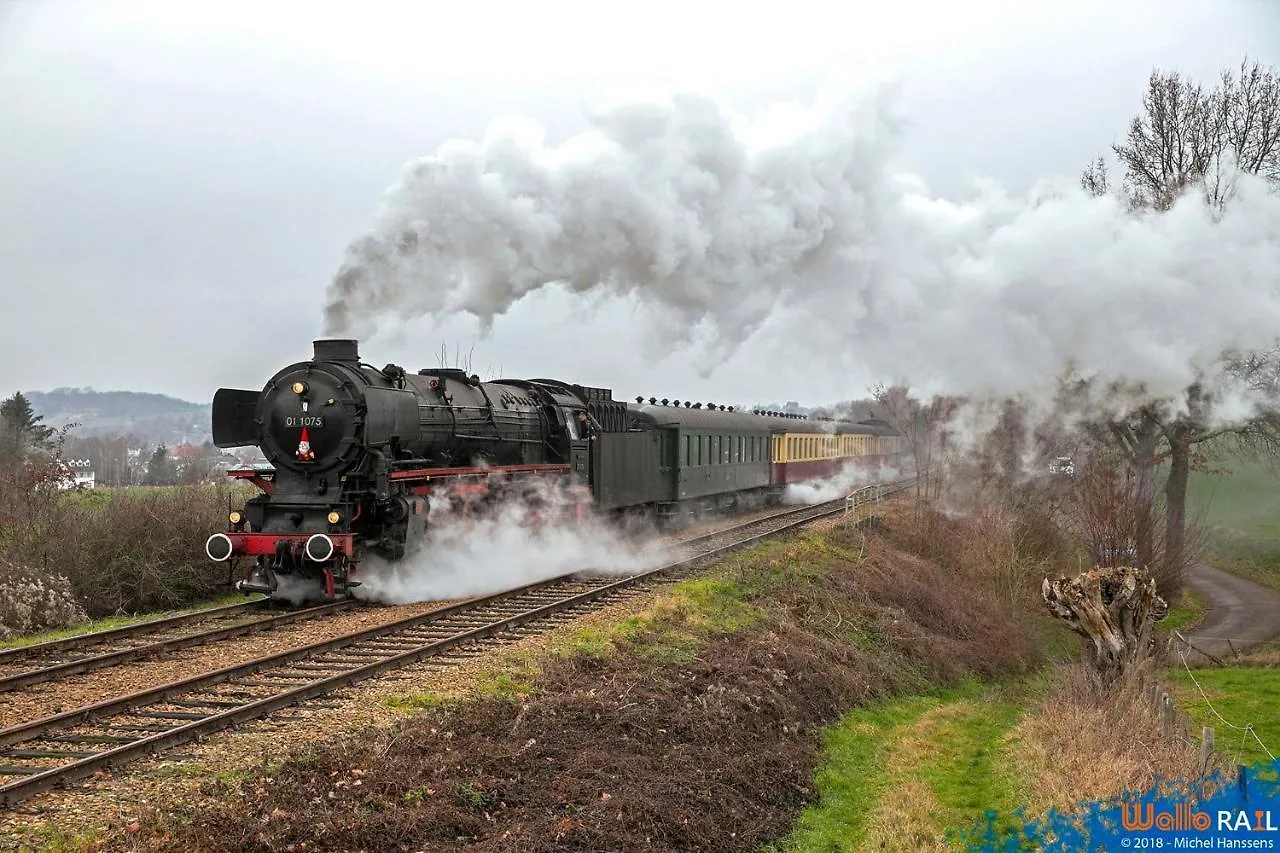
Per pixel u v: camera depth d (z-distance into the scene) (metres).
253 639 12.62
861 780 11.50
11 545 16.55
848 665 15.70
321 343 15.98
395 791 7.55
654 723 10.28
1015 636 20.64
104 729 8.62
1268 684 17.38
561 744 9.17
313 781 7.49
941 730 13.90
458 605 14.58
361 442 15.45
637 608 15.16
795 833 9.61
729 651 13.67
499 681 10.41
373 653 11.74
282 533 15.30
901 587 20.83
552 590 16.89
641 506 26.77
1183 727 11.89
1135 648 13.29
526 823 7.61
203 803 6.90
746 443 32.69
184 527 18.27
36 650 11.68
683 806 8.73
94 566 16.97
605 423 24.14
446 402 17.72
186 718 8.97
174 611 17.30
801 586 18.64
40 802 6.85
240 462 18.12
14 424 41.31
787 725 12.26
